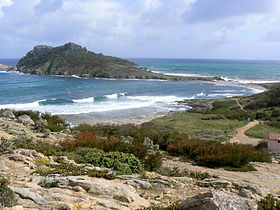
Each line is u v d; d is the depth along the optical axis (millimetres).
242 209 5812
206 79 134125
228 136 36750
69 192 6945
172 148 21250
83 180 7922
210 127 43438
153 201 7586
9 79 120125
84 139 17875
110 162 12188
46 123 23281
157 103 69188
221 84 119312
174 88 101562
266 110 61375
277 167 17969
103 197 7133
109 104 64375
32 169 10156
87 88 94438
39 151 13688
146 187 9070
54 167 10781
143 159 14078
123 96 78625
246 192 8539
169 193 8711
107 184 7895
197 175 12852
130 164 12266
